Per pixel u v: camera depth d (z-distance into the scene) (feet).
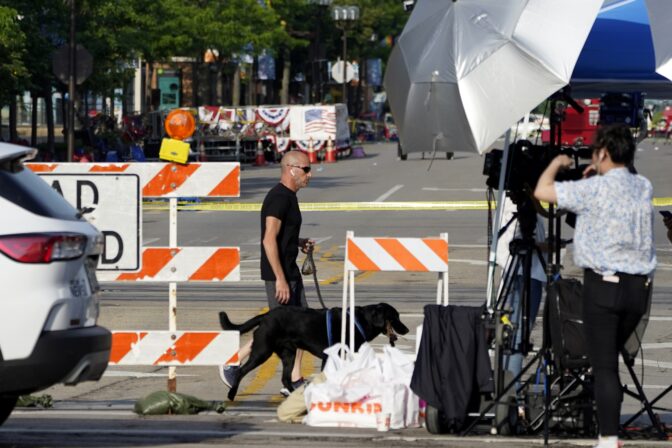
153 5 549.95
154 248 116.57
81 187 115.44
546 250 101.71
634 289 86.43
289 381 118.52
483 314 99.91
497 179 103.09
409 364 106.42
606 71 106.93
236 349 116.78
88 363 87.04
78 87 507.71
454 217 339.98
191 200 378.94
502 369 98.63
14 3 414.82
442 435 99.91
